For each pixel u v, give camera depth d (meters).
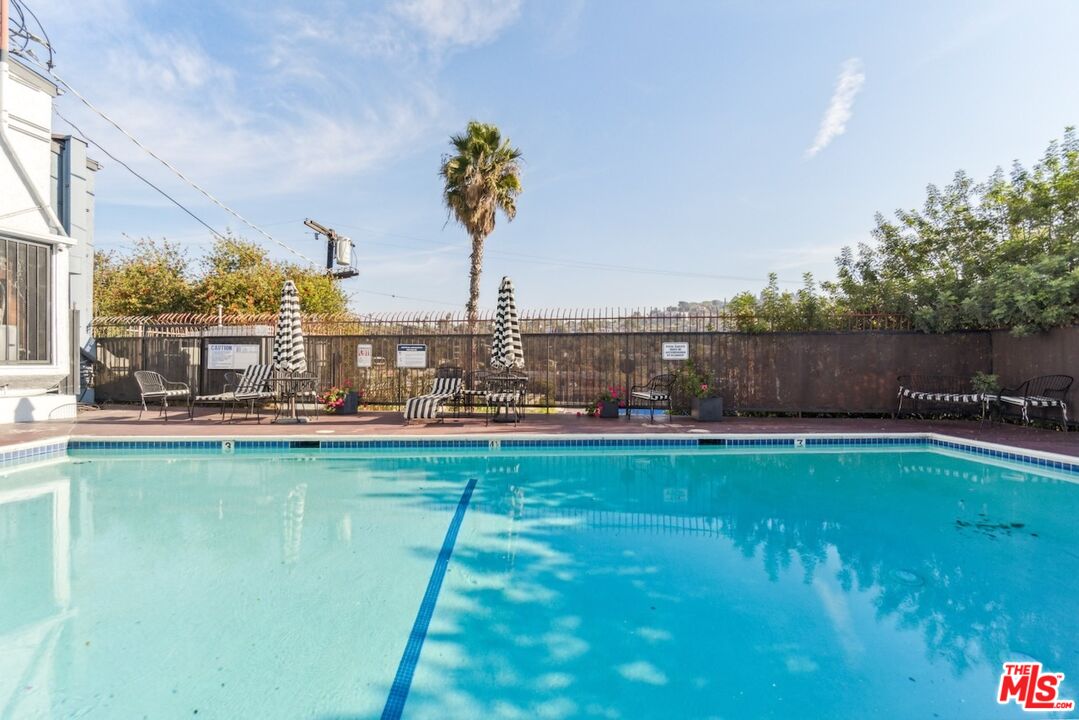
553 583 3.23
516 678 2.27
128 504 4.91
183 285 18.66
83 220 11.01
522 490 5.48
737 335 10.20
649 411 10.48
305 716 2.01
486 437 7.55
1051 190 8.91
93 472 6.21
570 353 10.73
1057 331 8.23
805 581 3.26
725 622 2.74
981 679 2.26
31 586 3.15
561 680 2.26
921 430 8.31
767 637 2.60
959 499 5.12
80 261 10.93
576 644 2.54
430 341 11.10
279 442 7.40
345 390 10.62
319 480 5.87
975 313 8.99
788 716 2.03
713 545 3.88
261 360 11.38
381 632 2.65
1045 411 8.42
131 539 3.98
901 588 3.15
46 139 8.75
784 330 10.06
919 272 10.52
